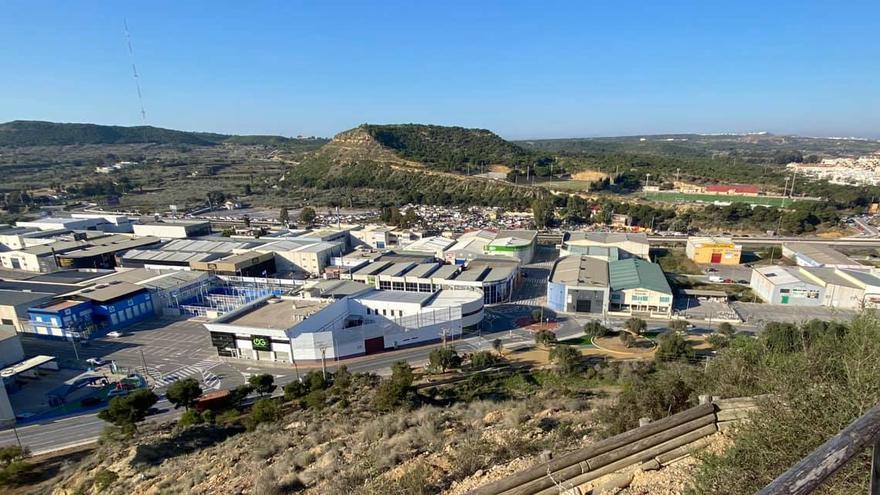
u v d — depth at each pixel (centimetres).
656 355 3400
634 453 707
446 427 1661
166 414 3058
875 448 243
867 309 812
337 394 2903
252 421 2548
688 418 759
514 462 1023
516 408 1822
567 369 3284
